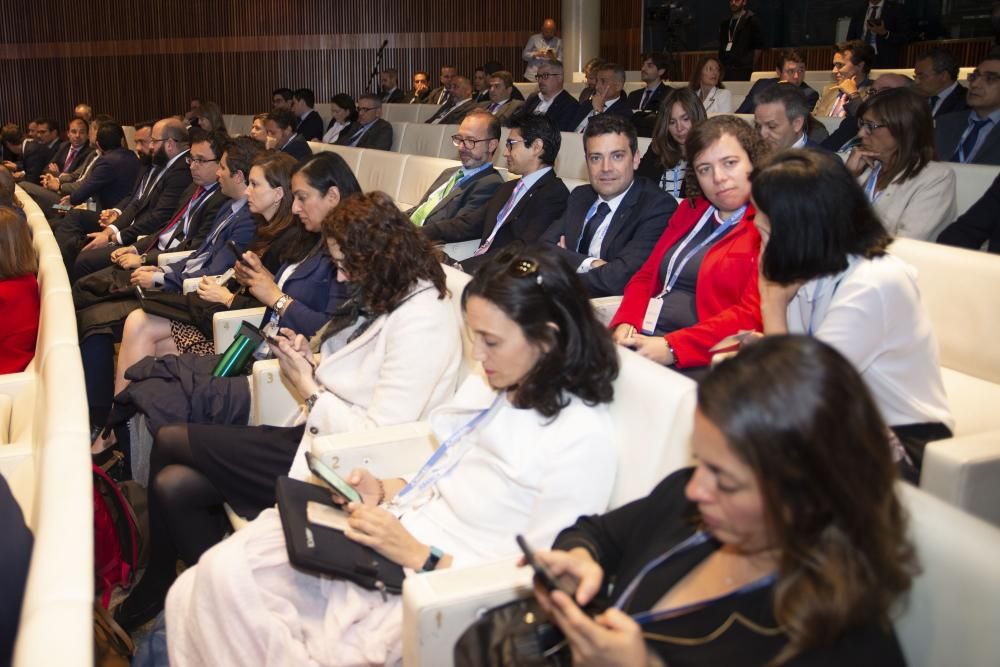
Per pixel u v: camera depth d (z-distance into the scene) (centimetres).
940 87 558
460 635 147
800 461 101
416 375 230
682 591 128
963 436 202
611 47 1284
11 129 1079
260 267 302
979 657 110
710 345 258
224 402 287
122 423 332
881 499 104
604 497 170
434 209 468
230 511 246
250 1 1258
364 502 201
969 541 113
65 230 655
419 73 1120
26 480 221
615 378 174
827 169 193
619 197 356
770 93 388
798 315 209
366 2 1277
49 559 134
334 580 185
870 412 104
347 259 234
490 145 466
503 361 170
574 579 134
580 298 170
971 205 344
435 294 236
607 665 112
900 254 264
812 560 104
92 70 1252
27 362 339
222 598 178
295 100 974
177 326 380
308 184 306
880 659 106
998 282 239
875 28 817
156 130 599
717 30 1130
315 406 238
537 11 1312
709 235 297
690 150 282
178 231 525
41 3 1224
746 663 113
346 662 172
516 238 416
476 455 184
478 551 178
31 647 112
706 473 111
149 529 251
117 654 193
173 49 1260
